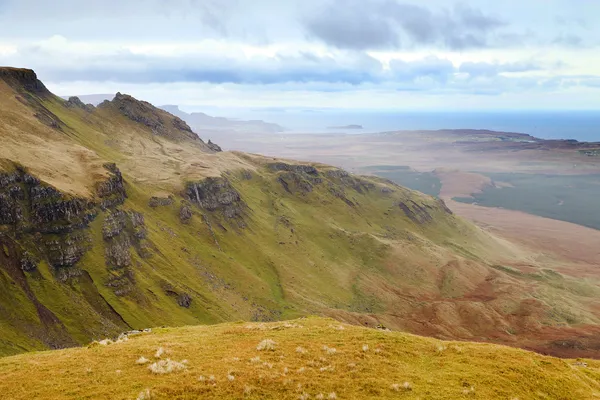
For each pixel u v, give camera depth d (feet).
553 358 114.93
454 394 85.10
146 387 80.53
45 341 378.12
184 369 90.79
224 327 159.12
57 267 480.23
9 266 430.61
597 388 105.09
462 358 107.14
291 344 114.52
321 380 87.97
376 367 97.14
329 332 131.34
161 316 506.48
